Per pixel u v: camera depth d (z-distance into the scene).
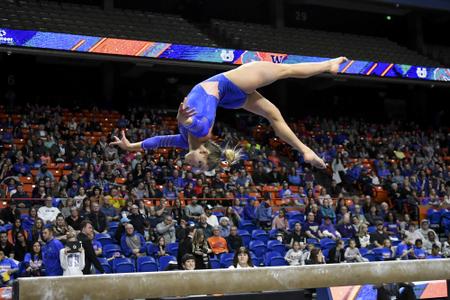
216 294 5.30
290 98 29.55
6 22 18.83
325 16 29.58
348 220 15.37
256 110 5.39
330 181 20.41
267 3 28.36
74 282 4.38
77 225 12.23
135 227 12.80
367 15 30.09
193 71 25.30
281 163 21.00
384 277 5.48
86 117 21.31
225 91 5.17
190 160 4.86
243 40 23.69
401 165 22.09
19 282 4.25
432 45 30.95
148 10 26.30
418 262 5.66
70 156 17.17
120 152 18.06
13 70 24.44
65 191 14.29
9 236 11.94
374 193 19.77
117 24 21.69
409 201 18.70
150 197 15.20
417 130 27.23
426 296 11.17
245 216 15.52
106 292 4.47
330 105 30.56
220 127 23.53
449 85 25.19
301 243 12.84
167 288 4.64
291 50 23.75
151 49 19.22
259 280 4.94
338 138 24.00
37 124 19.44
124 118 21.23
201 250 10.48
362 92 31.33
